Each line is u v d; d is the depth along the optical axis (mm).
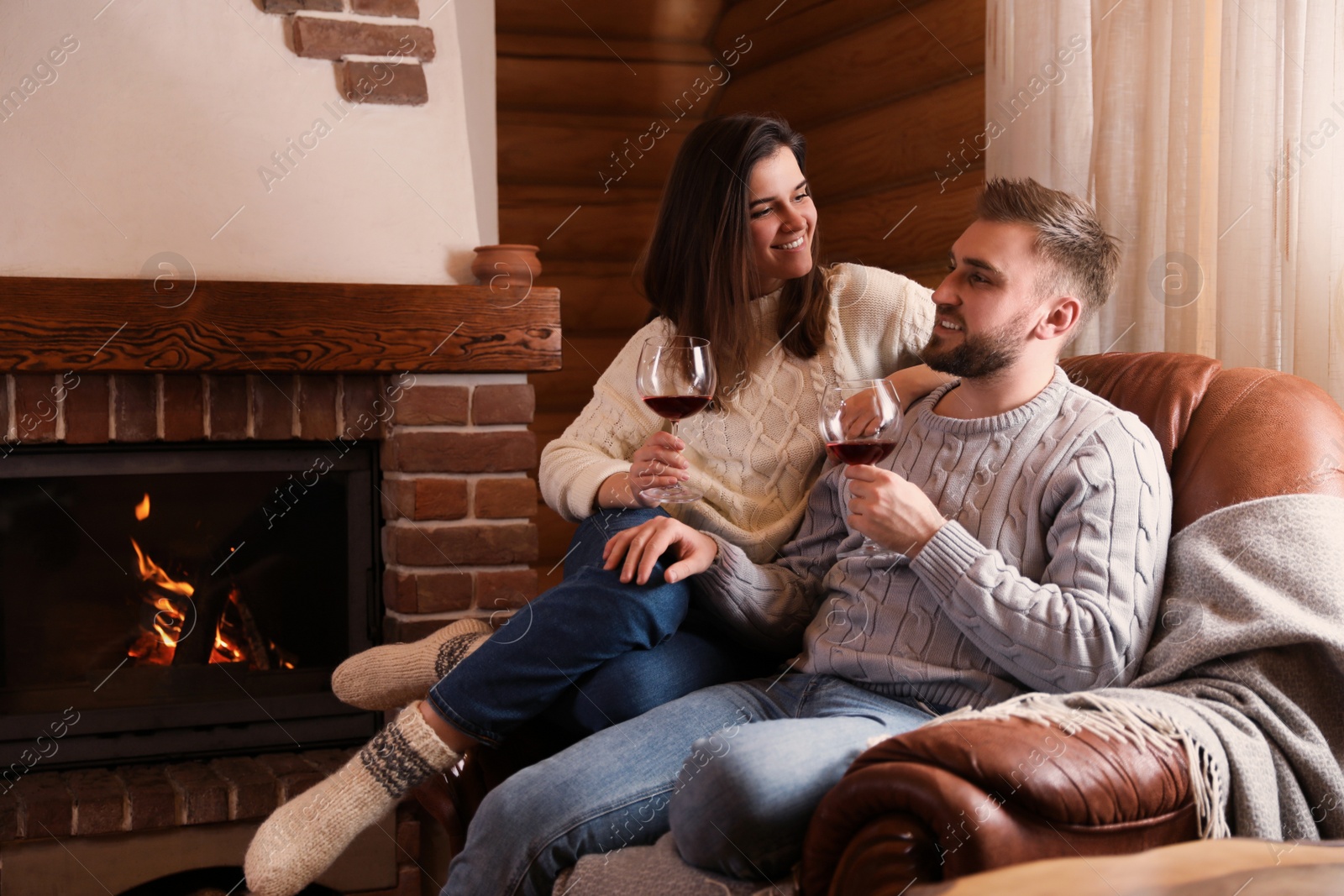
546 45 3328
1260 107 1719
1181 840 1016
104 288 1946
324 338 2049
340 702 2174
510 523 2170
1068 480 1271
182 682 2121
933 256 2656
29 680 2107
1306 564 1186
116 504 2137
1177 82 1865
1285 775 1089
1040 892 917
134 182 2004
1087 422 1307
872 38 2846
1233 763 1054
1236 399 1360
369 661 1681
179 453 2088
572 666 1368
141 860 1938
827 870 1029
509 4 3279
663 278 1736
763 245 1623
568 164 3383
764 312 1691
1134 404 1442
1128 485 1250
